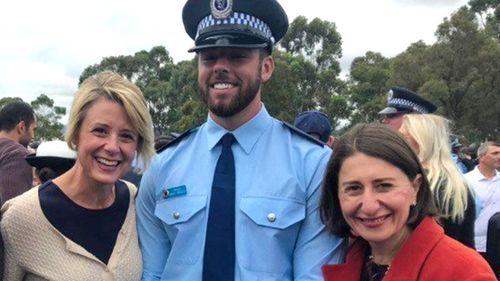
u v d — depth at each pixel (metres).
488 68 31.72
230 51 2.12
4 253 2.18
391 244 1.83
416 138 3.16
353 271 1.93
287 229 2.11
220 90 2.15
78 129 2.19
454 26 32.44
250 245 2.11
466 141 28.33
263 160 2.21
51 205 2.23
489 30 37.56
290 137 2.26
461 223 2.96
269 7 2.20
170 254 2.23
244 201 2.15
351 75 44.16
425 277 1.68
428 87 31.06
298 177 2.16
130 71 55.97
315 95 39.09
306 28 43.50
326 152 2.21
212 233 2.15
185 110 38.91
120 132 2.18
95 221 2.28
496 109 32.22
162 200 2.30
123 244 2.31
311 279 2.06
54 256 2.19
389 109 5.89
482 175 5.79
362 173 1.75
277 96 33.62
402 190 1.75
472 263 1.63
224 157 2.24
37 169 3.50
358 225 1.80
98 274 2.21
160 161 2.38
